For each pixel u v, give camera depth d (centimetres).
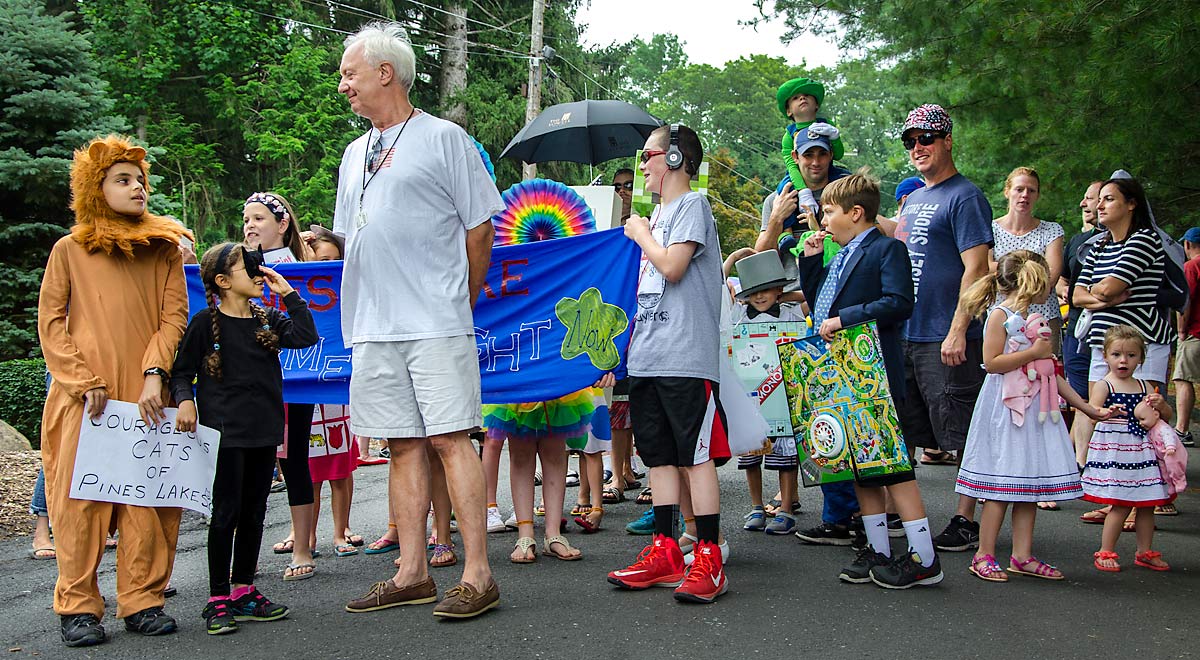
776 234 610
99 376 408
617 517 661
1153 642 378
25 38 1504
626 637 384
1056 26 898
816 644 374
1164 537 576
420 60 2822
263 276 437
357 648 378
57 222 1533
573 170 2931
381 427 428
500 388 522
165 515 420
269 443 428
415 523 436
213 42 2470
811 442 466
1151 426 503
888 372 478
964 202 580
